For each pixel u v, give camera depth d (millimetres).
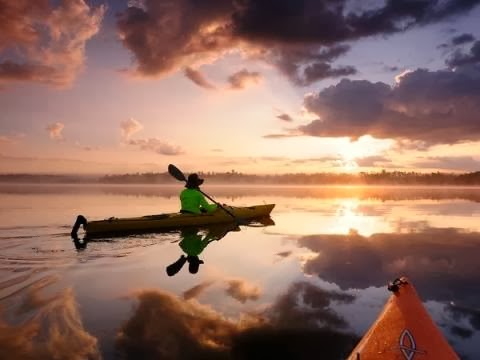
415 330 1975
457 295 3873
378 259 5602
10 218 10297
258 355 2561
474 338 2803
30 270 4820
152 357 2516
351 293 3941
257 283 4309
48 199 20688
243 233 8227
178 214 8961
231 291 3992
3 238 7137
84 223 7492
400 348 1886
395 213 13211
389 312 2168
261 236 7836
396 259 5613
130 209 13734
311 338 2832
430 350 1872
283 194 32469
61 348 2621
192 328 3004
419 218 11477
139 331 2924
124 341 2744
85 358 2488
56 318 3172
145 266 5105
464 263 5320
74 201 18922
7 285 4137
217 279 4477
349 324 3092
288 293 3926
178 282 4332
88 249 6223
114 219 7906
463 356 2521
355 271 4879
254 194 31109
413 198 25656
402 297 2246
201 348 2664
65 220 9844
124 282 4301
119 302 3596
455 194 34562
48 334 2848
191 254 5938
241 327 3029
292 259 5598
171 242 7004
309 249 6395
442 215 12453
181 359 2496
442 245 6777
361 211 14070
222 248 6465
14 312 3303
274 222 10273
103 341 2744
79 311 3350
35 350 2586
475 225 9719
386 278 4539
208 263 5320
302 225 9672
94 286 4133
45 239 7094
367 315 3295
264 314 3314
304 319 3195
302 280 4445
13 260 5375
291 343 2748
